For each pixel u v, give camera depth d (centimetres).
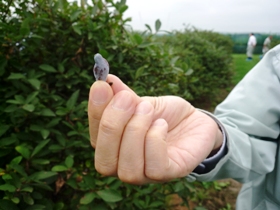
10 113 44
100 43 54
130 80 59
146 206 50
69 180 42
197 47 198
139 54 59
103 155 21
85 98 55
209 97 183
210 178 32
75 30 48
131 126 20
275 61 39
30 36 48
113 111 20
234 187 98
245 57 523
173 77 69
